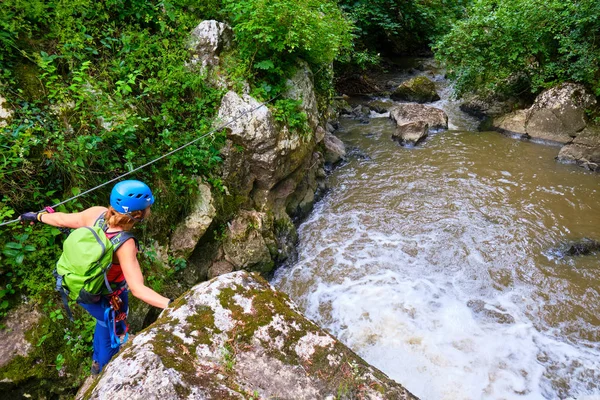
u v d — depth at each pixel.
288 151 5.61
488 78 9.90
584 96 8.62
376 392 1.86
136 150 4.29
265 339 1.94
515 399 3.71
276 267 5.46
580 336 4.32
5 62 3.83
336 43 6.14
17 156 3.44
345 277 5.25
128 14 5.04
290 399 1.75
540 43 9.07
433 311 4.68
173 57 5.01
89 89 4.18
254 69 5.71
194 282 4.61
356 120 10.68
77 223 2.33
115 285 2.21
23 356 3.21
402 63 15.66
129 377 1.58
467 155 8.43
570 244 5.64
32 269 3.44
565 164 7.93
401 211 6.57
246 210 5.28
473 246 5.69
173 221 4.55
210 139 4.91
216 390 1.64
